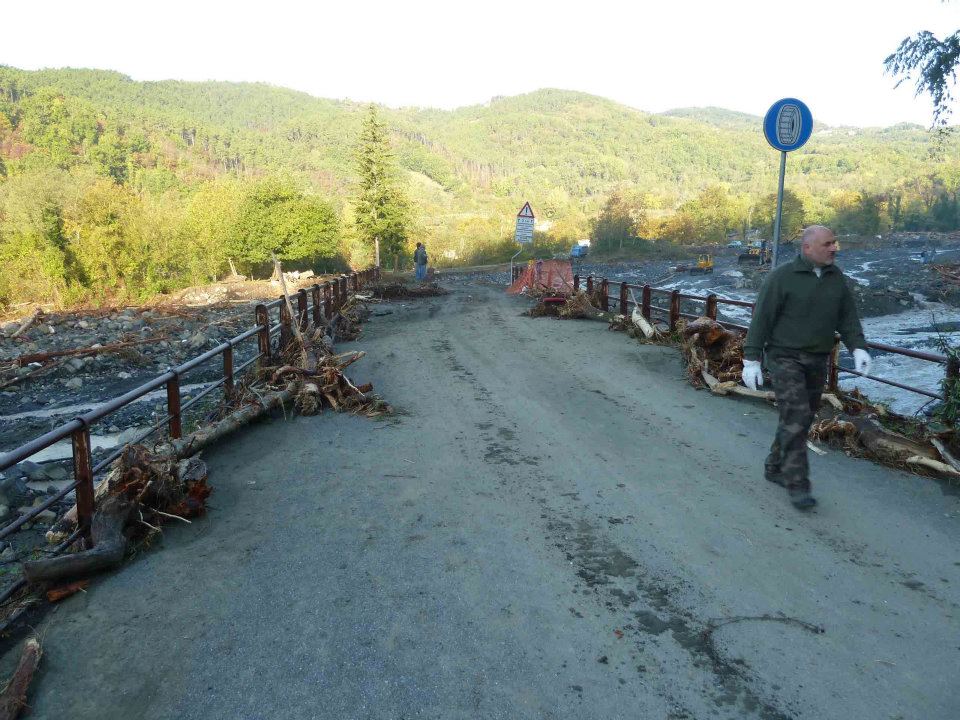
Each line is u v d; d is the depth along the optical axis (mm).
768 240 93125
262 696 2779
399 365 10414
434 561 3945
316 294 13023
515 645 3113
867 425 6035
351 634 3209
